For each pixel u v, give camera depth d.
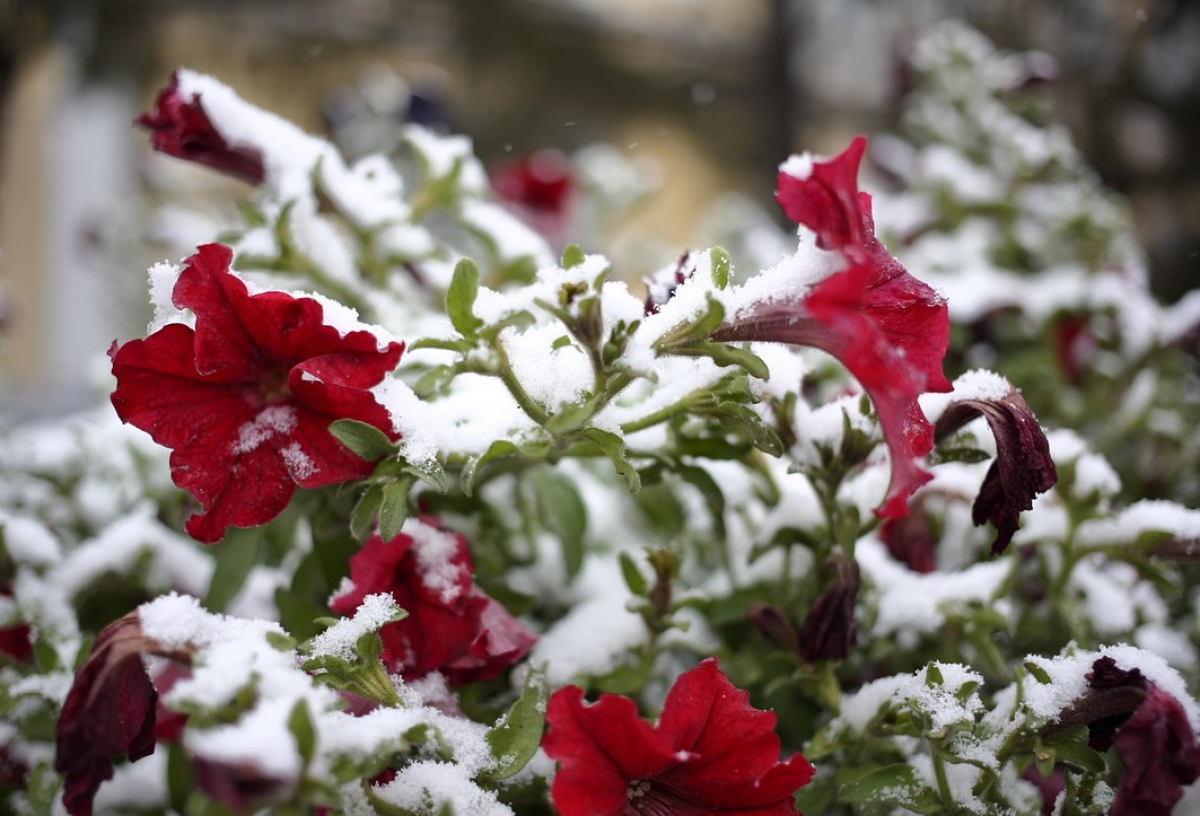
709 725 0.42
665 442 0.51
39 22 1.53
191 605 0.44
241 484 0.44
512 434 0.46
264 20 2.01
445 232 0.80
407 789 0.42
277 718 0.39
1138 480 0.69
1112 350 0.73
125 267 1.07
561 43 2.10
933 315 0.44
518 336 0.46
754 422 0.46
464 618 0.46
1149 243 1.44
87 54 1.66
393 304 0.58
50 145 2.11
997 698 0.47
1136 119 1.57
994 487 0.46
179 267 0.45
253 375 0.44
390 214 0.57
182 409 0.44
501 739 0.44
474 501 0.52
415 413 0.45
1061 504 0.53
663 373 0.50
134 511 0.62
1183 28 1.48
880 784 0.46
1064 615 0.52
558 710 0.41
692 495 0.61
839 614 0.48
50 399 1.16
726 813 0.43
